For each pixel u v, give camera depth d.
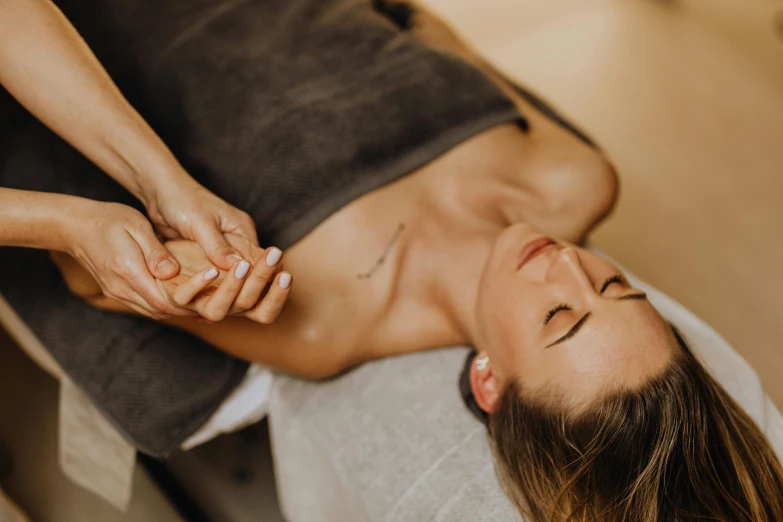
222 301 0.79
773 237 2.01
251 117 1.13
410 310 1.20
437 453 1.12
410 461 1.12
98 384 1.17
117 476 1.27
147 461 1.30
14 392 1.58
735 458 1.00
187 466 1.45
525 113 1.39
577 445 0.98
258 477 1.47
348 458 1.14
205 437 1.26
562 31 2.67
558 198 1.27
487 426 1.11
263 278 0.79
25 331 1.28
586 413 0.97
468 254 1.19
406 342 1.21
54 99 0.90
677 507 0.95
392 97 1.18
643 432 0.96
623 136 2.26
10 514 1.16
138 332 1.18
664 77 2.50
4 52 0.89
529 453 1.02
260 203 1.10
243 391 1.26
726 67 2.57
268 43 1.20
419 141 1.18
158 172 0.91
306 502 1.26
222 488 1.44
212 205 0.92
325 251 1.13
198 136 1.14
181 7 1.22
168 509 1.43
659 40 2.67
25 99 0.92
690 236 1.99
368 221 1.16
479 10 2.72
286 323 1.12
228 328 1.12
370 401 1.19
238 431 1.51
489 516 1.05
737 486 0.99
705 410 1.00
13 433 1.51
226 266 0.85
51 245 0.87
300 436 1.20
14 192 0.83
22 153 1.19
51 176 1.17
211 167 1.12
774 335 1.81
